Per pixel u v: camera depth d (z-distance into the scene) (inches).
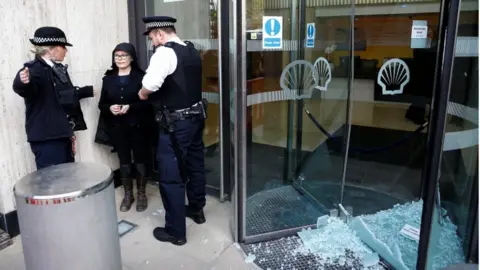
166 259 91.3
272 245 96.7
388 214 108.0
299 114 106.2
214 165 124.0
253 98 95.0
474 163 83.7
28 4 96.6
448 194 85.4
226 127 117.6
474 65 78.9
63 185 58.6
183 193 95.1
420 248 71.0
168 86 88.9
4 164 95.6
